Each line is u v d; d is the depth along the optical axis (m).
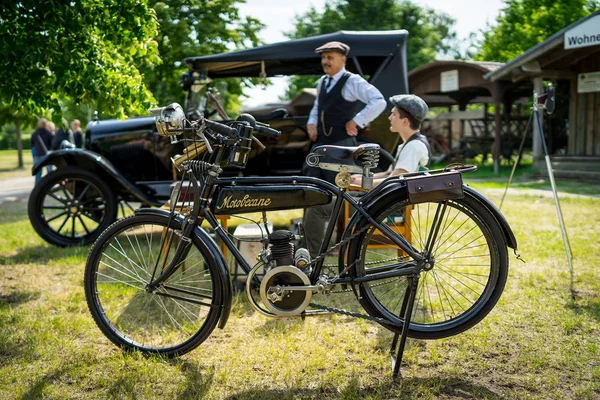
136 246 5.89
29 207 5.90
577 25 11.45
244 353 3.11
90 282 3.12
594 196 9.08
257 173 6.14
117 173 5.81
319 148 2.85
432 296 4.01
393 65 5.86
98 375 2.85
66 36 4.38
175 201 3.05
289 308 2.78
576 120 14.25
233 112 11.11
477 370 2.85
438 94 19.64
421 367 2.91
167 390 2.70
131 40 4.82
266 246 2.88
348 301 3.99
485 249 5.30
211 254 2.92
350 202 2.85
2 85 4.46
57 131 10.24
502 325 3.40
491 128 19.45
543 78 13.79
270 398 2.62
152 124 6.22
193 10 12.69
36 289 4.40
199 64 6.21
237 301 3.95
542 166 13.71
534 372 2.81
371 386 2.71
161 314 3.68
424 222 6.55
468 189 2.81
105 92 4.64
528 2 23.00
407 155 3.71
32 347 3.18
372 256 5.00
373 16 32.28
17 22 4.30
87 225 7.82
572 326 3.33
